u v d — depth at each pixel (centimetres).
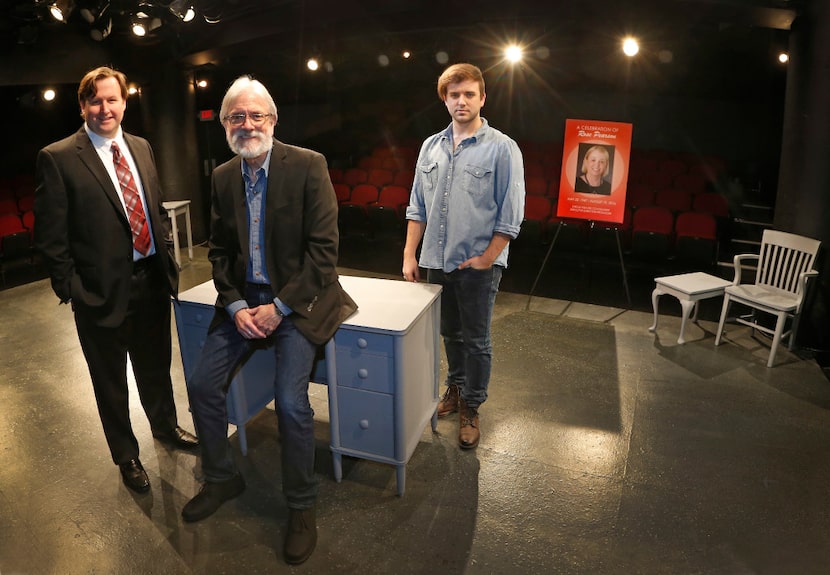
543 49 855
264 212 220
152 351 268
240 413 270
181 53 614
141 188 242
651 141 878
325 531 232
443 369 370
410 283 281
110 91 224
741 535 230
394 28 548
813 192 386
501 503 247
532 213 607
